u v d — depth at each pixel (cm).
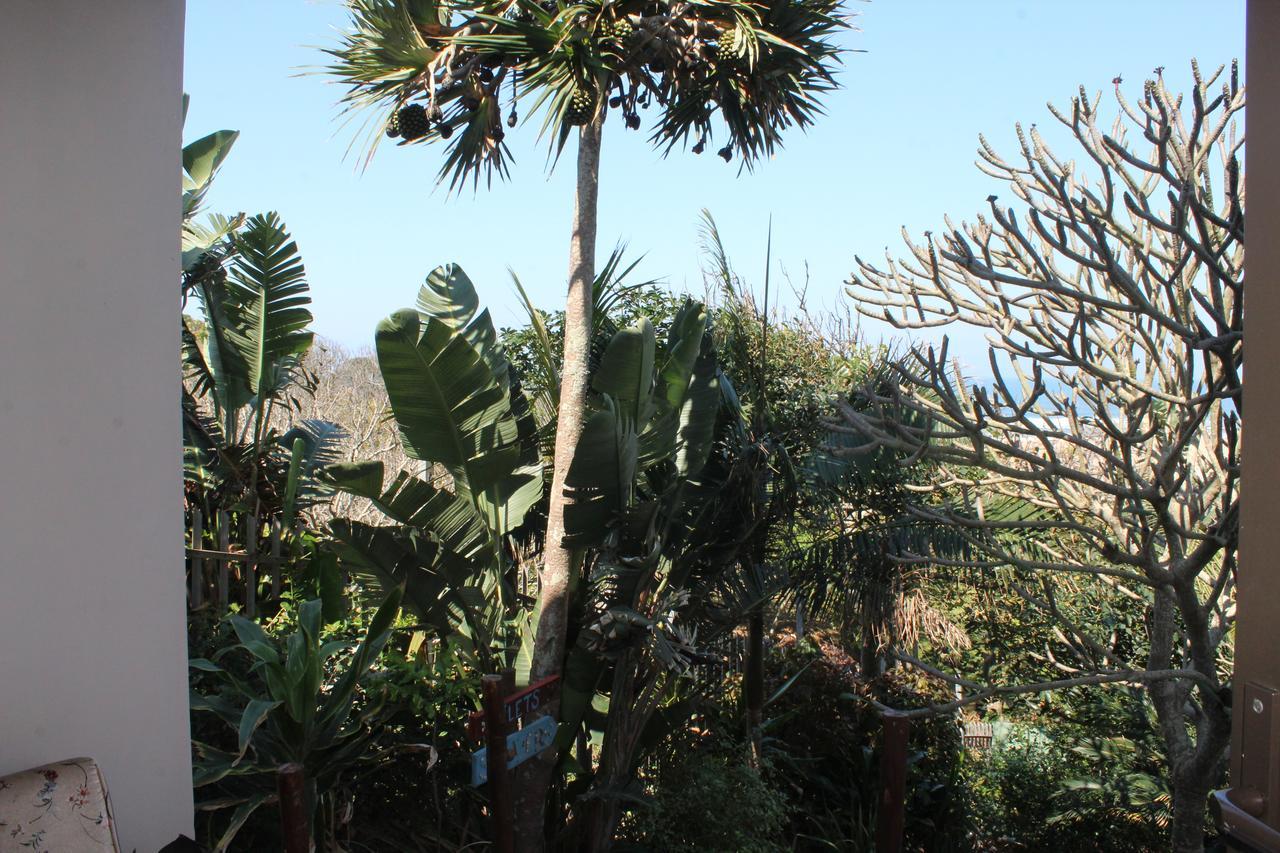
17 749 275
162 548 308
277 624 564
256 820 469
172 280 310
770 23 517
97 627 292
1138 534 518
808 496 654
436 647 636
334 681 524
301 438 693
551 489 618
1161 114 384
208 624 543
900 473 641
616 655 525
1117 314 474
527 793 551
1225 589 592
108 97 292
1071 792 878
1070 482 578
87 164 288
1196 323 414
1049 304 466
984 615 974
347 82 525
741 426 645
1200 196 432
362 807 538
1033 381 400
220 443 691
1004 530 746
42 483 279
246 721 379
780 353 742
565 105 474
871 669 953
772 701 848
